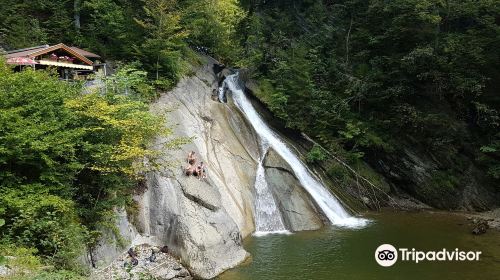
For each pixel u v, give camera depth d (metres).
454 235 19.44
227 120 25.34
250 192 21.61
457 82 25.72
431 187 25.98
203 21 30.22
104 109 14.05
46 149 11.95
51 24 25.12
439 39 27.23
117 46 24.91
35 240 11.28
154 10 23.16
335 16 36.81
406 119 26.83
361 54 30.16
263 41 35.50
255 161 23.81
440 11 27.78
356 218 23.03
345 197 24.89
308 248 17.30
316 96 29.12
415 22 27.70
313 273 14.52
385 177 27.48
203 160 20.34
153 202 15.97
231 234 16.55
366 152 27.94
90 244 12.87
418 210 25.16
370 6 29.84
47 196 11.51
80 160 13.83
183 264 14.23
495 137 26.05
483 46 25.77
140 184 16.17
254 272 14.59
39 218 11.56
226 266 14.95
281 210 21.17
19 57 17.61
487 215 23.66
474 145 26.38
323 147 27.53
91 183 14.35
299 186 22.97
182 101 23.66
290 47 34.09
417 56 25.78
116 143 14.80
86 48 24.44
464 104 26.81
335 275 14.36
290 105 28.83
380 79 28.45
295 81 29.28
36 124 12.31
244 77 30.83
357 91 28.86
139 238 14.86
